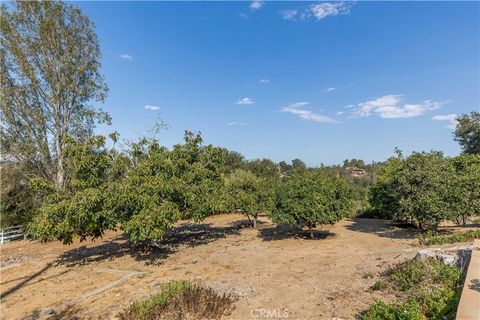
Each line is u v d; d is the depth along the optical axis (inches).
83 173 417.4
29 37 627.5
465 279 216.1
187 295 233.9
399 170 465.4
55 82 653.3
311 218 461.7
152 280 325.1
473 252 277.6
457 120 1189.7
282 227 636.7
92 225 394.9
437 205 417.7
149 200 384.2
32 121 639.1
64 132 665.6
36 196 658.8
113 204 383.9
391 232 535.8
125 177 435.5
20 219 663.1
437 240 408.8
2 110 612.4
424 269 259.8
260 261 379.6
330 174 536.7
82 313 248.4
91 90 699.4
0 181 644.1
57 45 647.8
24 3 622.8
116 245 522.9
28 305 278.1
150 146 496.1
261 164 1598.2
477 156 590.9
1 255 507.8
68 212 364.5
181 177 473.1
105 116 719.1
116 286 313.7
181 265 380.2
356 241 474.0
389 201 524.7
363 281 280.2
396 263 315.9
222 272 341.4
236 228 652.1
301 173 542.0
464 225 569.0
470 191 426.3
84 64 686.5
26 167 664.4
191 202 444.8
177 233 609.3
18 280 357.7
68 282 339.3
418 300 209.8
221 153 558.9
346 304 230.8
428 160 450.0
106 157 436.1
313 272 322.3
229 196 580.7
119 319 224.5
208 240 533.0
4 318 253.9
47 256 478.6
